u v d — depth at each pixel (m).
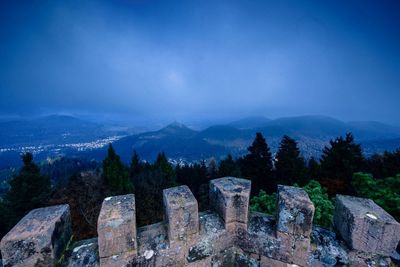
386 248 2.13
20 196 17.67
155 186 21.08
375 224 2.12
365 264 2.21
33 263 1.82
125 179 20.09
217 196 2.73
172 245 2.27
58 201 15.91
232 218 2.57
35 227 1.90
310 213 2.26
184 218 2.28
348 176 17.03
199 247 2.40
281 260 2.43
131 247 2.10
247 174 23.66
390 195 5.77
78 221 13.92
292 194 2.47
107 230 1.98
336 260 2.28
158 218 16.19
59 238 2.04
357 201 2.46
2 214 18.11
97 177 20.53
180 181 31.06
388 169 15.58
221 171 28.84
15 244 1.78
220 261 2.56
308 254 2.34
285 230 2.39
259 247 2.52
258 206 7.12
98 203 15.20
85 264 2.07
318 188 6.38
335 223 2.61
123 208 2.16
